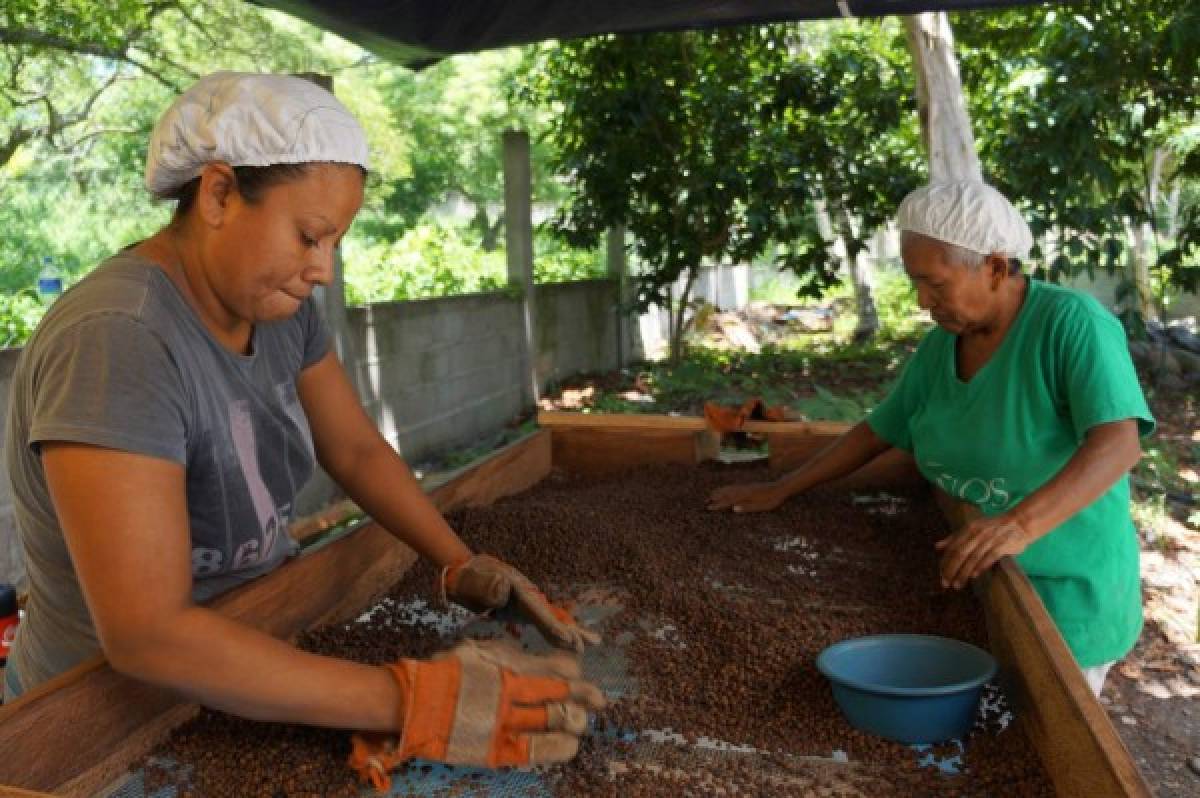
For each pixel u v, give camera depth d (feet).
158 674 4.53
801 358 40.45
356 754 4.88
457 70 68.33
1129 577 8.31
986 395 8.14
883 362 39.40
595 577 7.92
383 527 7.04
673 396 33.04
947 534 8.80
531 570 8.03
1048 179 27.91
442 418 26.61
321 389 6.73
